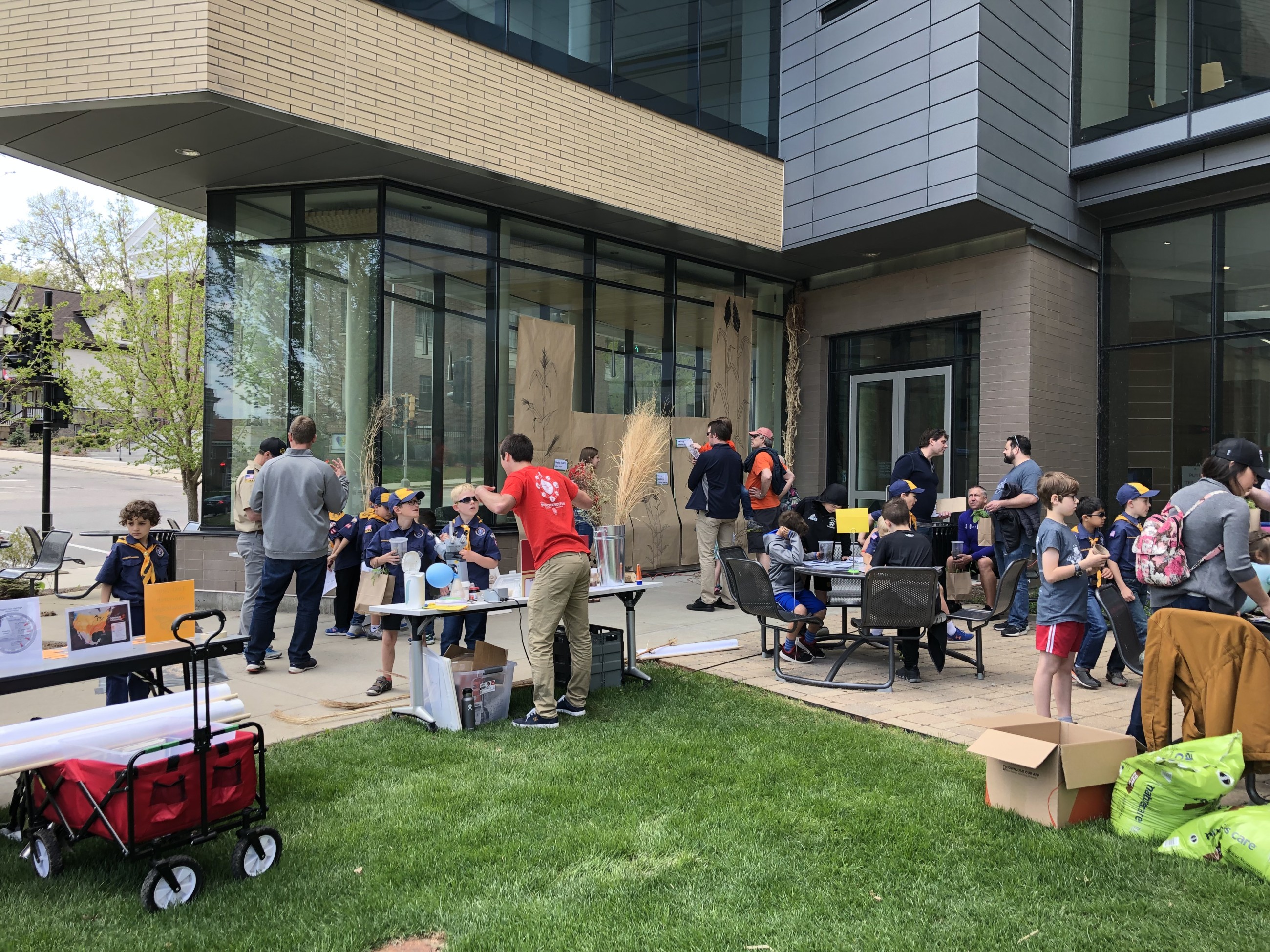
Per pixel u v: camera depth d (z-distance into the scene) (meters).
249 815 3.21
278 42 6.69
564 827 3.50
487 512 8.98
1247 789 3.75
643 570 10.34
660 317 10.71
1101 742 3.53
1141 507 5.86
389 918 2.80
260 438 8.62
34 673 3.08
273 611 6.03
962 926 2.74
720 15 10.24
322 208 8.38
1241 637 3.65
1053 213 9.63
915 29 9.25
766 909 2.87
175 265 13.31
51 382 11.68
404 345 8.40
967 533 7.58
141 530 4.81
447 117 7.73
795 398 12.07
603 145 8.97
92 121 6.86
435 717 4.85
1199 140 8.80
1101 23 9.66
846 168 9.95
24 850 3.27
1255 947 2.59
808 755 4.35
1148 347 9.92
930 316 10.59
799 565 6.28
